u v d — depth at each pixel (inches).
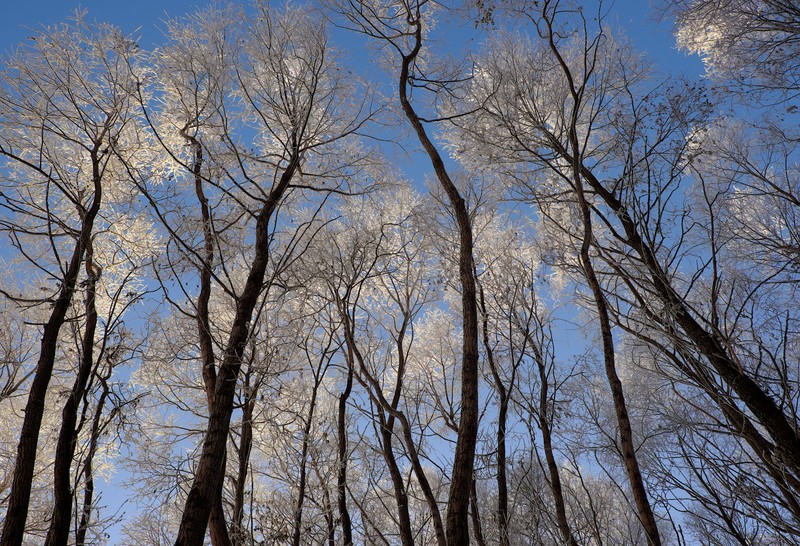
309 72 255.1
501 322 266.2
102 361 228.7
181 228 237.0
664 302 211.3
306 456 230.4
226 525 221.3
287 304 278.7
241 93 257.3
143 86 253.3
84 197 262.1
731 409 197.8
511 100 273.6
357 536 241.1
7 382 259.6
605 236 287.1
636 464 170.9
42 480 279.9
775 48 255.8
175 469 236.2
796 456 189.3
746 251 254.5
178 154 279.9
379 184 275.9
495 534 223.9
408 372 309.9
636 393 233.3
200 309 250.1
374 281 287.3
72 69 230.8
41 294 261.4
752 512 169.6
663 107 237.1
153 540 244.1
